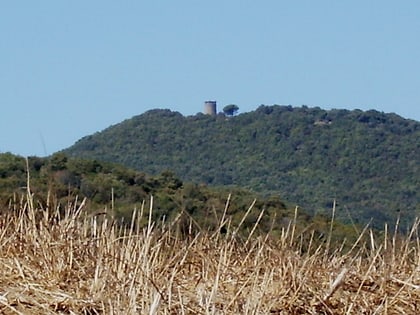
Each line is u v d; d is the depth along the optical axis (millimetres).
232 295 11938
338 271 13383
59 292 11430
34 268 12344
